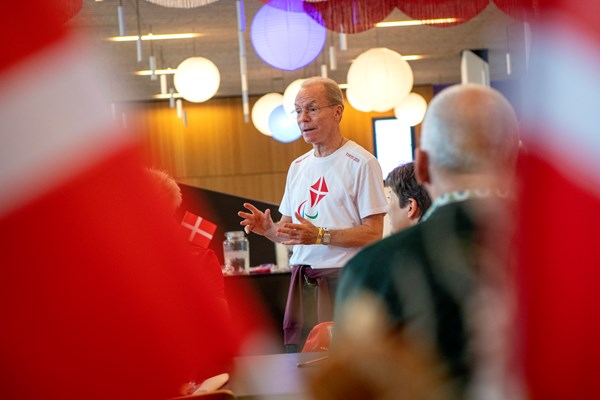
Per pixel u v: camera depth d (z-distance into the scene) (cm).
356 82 887
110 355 137
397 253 133
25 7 115
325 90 350
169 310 167
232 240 543
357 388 99
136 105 1688
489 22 1150
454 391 119
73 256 128
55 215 125
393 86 878
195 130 1695
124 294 141
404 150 1680
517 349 106
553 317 101
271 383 210
